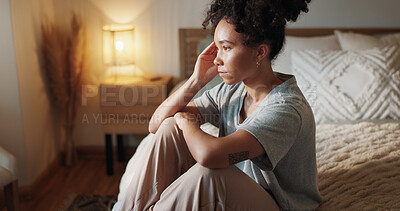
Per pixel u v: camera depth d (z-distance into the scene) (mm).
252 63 1122
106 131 2787
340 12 2877
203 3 2881
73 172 2932
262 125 1069
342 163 1540
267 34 1084
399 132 1824
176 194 1106
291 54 2383
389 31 2842
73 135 3143
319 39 2602
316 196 1309
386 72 2186
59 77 2791
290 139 1096
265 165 1100
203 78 1354
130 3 2906
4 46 2344
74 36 2803
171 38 2967
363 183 1404
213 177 1080
